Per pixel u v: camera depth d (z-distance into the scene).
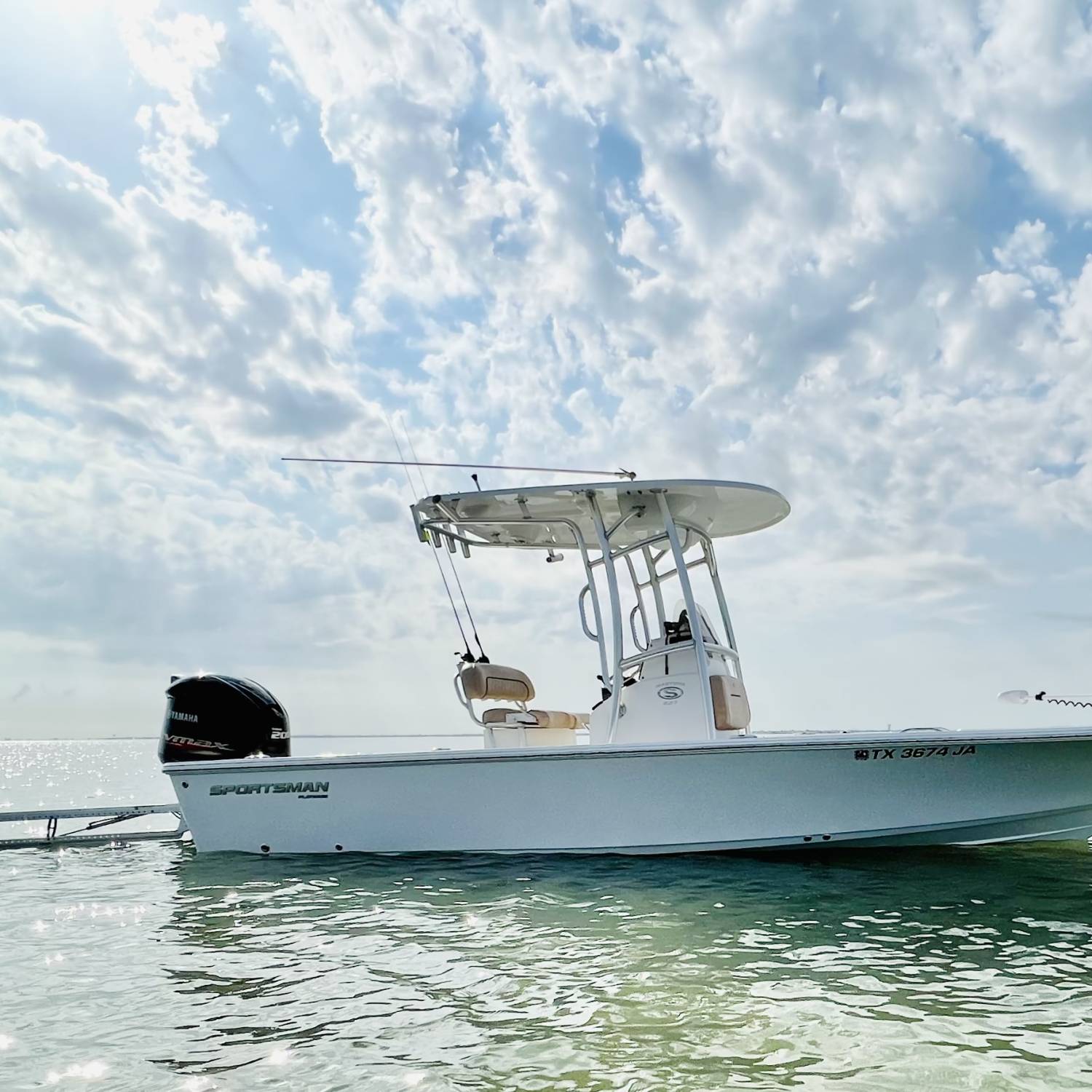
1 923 4.38
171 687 7.06
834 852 6.00
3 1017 2.98
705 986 3.23
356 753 6.19
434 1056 2.60
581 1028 2.82
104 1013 3.01
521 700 7.48
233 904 4.77
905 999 3.08
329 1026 2.86
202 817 6.46
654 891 4.91
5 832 9.91
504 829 5.97
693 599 6.21
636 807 5.79
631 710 6.45
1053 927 4.07
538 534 7.66
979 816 5.66
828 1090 2.36
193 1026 2.88
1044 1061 2.55
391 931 4.12
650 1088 2.37
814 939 3.87
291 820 6.31
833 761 5.60
